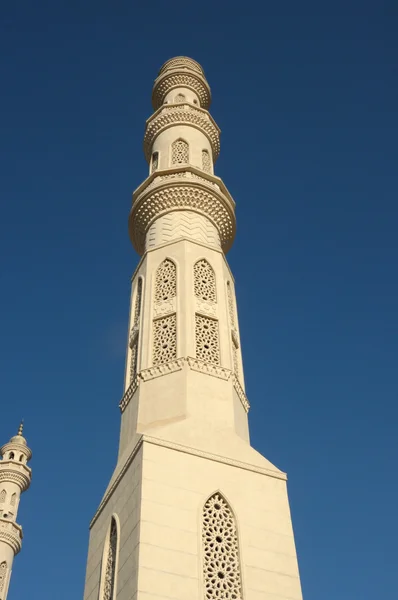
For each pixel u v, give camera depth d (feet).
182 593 58.95
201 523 65.00
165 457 69.05
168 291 90.89
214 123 126.31
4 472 179.73
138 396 80.74
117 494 71.87
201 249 96.22
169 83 135.74
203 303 89.35
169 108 125.29
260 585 63.26
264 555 65.82
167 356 83.92
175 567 60.39
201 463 70.59
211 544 64.49
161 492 65.57
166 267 94.02
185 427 73.72
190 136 119.03
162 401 78.43
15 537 167.43
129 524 65.10
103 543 71.05
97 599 66.85
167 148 116.88
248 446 76.33
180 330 84.74
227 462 72.13
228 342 86.94
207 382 80.69
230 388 81.87
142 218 105.70
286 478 74.49
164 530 62.64
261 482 72.43
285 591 63.87
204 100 137.59
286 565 65.98
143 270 96.43
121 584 61.77
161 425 75.31
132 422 79.46
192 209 103.24
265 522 68.74
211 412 77.51
